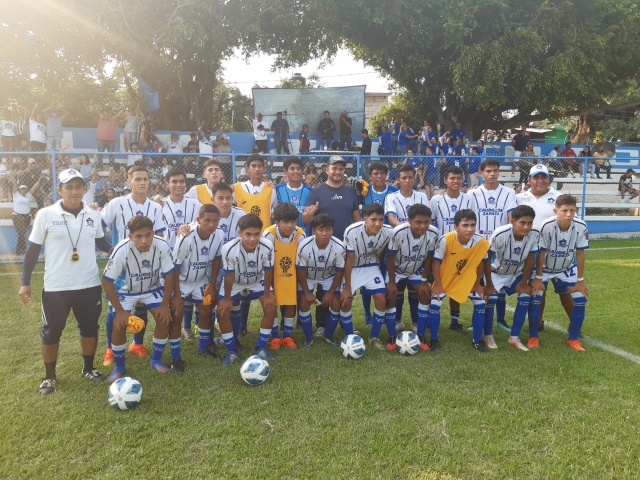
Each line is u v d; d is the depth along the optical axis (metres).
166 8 14.17
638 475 2.75
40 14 13.48
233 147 15.70
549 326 5.57
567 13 16.44
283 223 4.56
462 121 19.72
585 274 8.27
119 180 11.02
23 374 4.16
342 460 2.88
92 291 4.01
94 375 4.09
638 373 4.15
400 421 3.34
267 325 4.56
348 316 4.88
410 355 4.62
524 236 4.67
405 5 15.81
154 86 16.44
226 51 15.77
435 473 2.76
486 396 3.72
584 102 19.22
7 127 13.08
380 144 15.39
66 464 2.85
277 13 14.98
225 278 4.39
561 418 3.40
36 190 10.04
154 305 4.25
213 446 3.03
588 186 16.25
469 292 4.77
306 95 16.81
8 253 10.52
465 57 15.54
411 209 4.62
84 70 15.56
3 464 2.84
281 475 2.75
